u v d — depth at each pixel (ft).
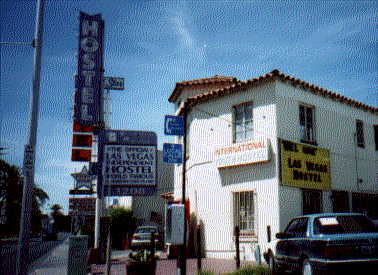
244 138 50.29
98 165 37.04
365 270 23.04
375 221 35.45
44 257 63.31
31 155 26.58
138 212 101.60
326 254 23.43
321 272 23.73
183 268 29.12
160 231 76.69
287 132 47.62
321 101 53.36
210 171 52.85
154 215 101.09
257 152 46.68
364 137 59.26
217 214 50.72
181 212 30.04
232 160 49.14
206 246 51.24
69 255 30.50
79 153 41.65
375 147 61.00
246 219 47.75
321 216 27.25
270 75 47.37
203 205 52.85
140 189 37.32
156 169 37.88
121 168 37.35
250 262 42.73
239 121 51.37
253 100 49.73
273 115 47.16
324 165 50.78
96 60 43.24
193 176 55.72
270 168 46.11
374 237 23.81
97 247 47.65
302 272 26.99
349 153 55.62
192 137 56.80
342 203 52.21
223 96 53.36
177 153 31.99
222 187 50.78
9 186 171.22
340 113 56.03
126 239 86.07
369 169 58.49
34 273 38.93
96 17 44.37
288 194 45.78
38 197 203.92
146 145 37.96
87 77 42.55
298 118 49.49
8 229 173.37
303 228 28.09
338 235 24.29
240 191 48.65
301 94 50.72
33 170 26.50
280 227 44.01
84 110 41.65
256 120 48.83
